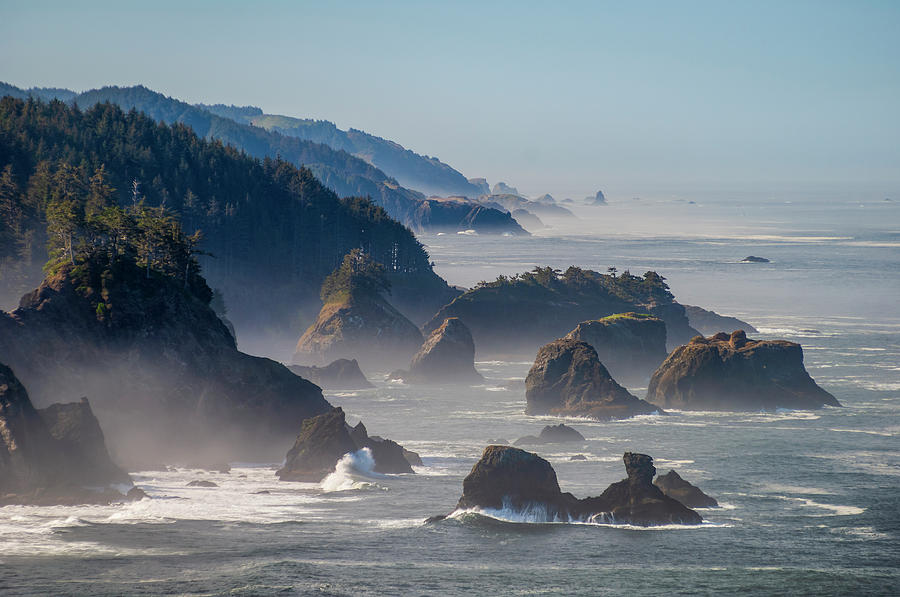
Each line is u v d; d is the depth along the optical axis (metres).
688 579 118.62
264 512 147.00
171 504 149.75
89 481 155.12
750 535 138.00
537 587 114.50
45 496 147.50
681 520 143.62
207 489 161.62
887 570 122.88
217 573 116.81
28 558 121.19
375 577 116.94
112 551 124.88
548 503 145.25
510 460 147.50
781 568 122.75
